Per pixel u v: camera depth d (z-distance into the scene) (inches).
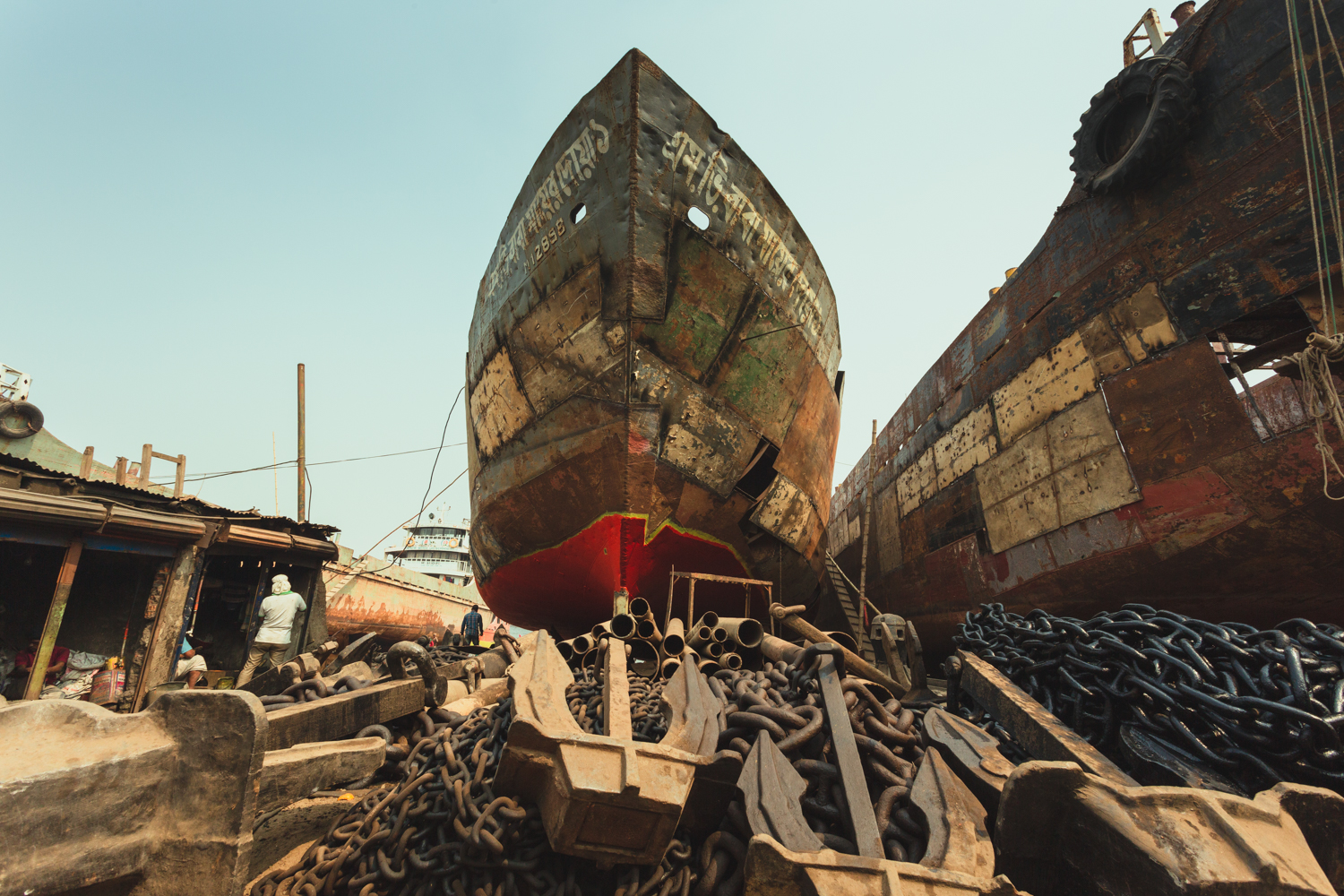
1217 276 279.7
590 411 316.2
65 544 336.8
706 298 315.9
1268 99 261.1
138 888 74.7
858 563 729.0
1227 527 275.7
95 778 69.7
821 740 119.6
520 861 90.4
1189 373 290.0
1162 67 291.0
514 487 357.4
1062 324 366.0
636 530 320.2
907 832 95.9
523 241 353.1
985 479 438.0
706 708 120.1
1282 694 102.8
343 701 131.6
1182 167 295.0
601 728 136.2
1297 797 78.7
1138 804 75.7
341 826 110.6
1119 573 324.2
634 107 290.5
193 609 408.2
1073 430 351.9
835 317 427.8
